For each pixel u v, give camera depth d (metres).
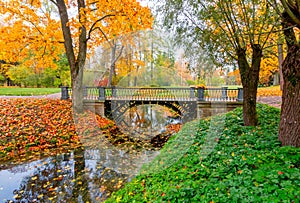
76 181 4.24
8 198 3.80
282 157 2.79
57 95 13.50
